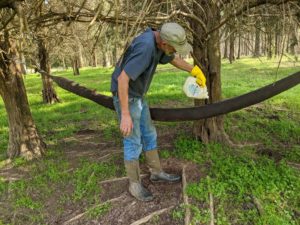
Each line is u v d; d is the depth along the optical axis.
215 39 3.76
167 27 2.59
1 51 3.67
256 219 2.79
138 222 2.90
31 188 3.63
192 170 3.51
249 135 4.58
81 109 7.49
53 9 3.89
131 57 2.62
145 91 2.97
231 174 3.33
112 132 5.27
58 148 4.71
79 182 3.60
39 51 7.75
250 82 9.63
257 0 3.21
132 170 3.16
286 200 3.01
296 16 3.44
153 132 3.28
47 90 8.48
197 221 2.80
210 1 3.59
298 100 6.80
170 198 3.18
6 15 3.34
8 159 4.30
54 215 3.21
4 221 3.17
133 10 3.19
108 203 3.20
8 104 4.24
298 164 3.69
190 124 5.03
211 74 3.85
